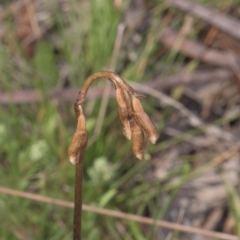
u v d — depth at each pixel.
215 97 0.60
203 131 0.57
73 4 0.60
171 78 0.57
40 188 0.50
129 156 0.53
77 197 0.35
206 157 0.55
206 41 0.62
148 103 0.57
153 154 0.55
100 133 0.52
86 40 0.59
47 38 0.62
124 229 0.50
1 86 0.57
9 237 0.48
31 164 0.50
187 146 0.56
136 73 0.57
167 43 0.60
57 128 0.54
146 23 0.62
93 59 0.57
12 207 0.48
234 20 0.60
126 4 0.60
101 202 0.47
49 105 0.53
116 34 0.57
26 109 0.55
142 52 0.59
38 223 0.49
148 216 0.51
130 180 0.52
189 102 0.60
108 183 0.51
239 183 0.53
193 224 0.51
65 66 0.60
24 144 0.52
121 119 0.32
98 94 0.53
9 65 0.57
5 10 0.62
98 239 0.49
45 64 0.58
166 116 0.57
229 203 0.50
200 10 0.61
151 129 0.32
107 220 0.49
